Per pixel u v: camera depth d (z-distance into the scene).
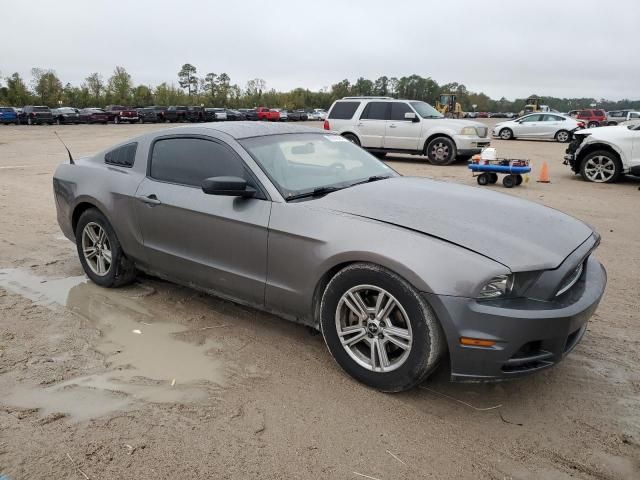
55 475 2.46
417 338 2.95
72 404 3.04
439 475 2.50
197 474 2.48
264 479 2.45
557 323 2.80
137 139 4.67
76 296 4.68
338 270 3.33
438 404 3.09
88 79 86.00
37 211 8.30
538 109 58.06
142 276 5.21
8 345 3.75
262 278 3.64
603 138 11.53
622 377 3.40
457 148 14.84
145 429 2.81
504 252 2.93
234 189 3.54
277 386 3.25
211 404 3.05
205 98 99.19
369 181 4.11
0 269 5.44
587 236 3.45
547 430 2.86
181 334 3.95
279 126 4.48
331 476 2.48
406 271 2.90
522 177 11.95
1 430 2.79
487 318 2.77
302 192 3.68
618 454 2.67
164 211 4.14
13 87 74.25
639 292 4.85
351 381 3.32
